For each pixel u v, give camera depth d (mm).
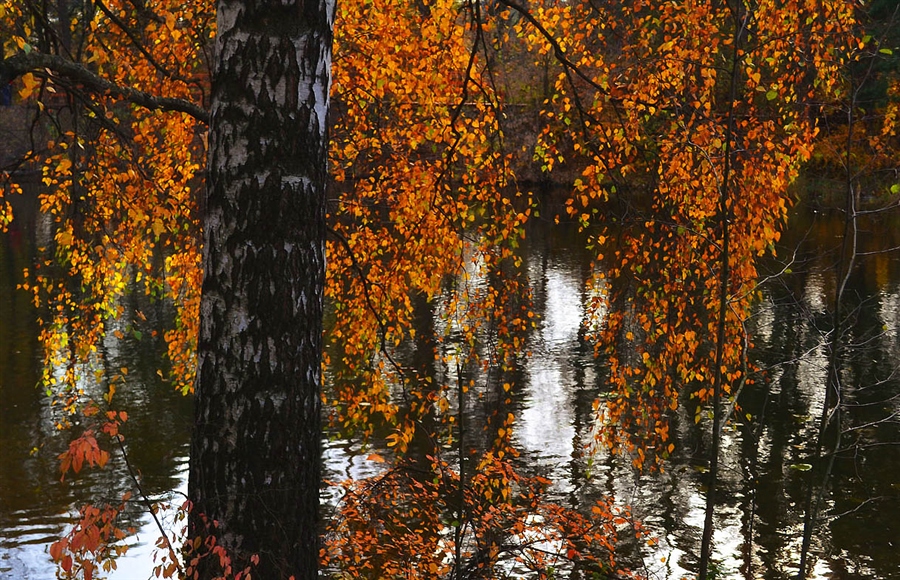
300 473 4102
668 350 8508
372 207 8336
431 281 8273
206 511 4047
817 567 9945
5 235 35562
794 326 19359
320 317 4195
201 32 7375
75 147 6715
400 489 9008
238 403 3973
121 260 7934
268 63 3922
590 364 18125
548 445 13641
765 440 13836
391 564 8289
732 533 10766
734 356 8539
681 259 7961
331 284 8484
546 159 8109
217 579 3771
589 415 15023
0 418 15141
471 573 7227
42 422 14984
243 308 3959
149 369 18016
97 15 7117
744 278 7867
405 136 8008
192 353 8719
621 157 7926
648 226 7816
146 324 21391
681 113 7914
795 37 7434
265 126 3930
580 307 23109
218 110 3973
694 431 14242
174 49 7469
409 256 8203
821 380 16406
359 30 7250
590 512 11180
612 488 12109
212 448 4023
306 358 4090
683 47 7742
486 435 14078
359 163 8219
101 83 5242
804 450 13422
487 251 8438
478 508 7883
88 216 7520
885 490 11961
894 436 13828
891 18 7590
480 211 8117
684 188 7812
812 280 23797
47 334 9055
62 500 11844
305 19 3971
